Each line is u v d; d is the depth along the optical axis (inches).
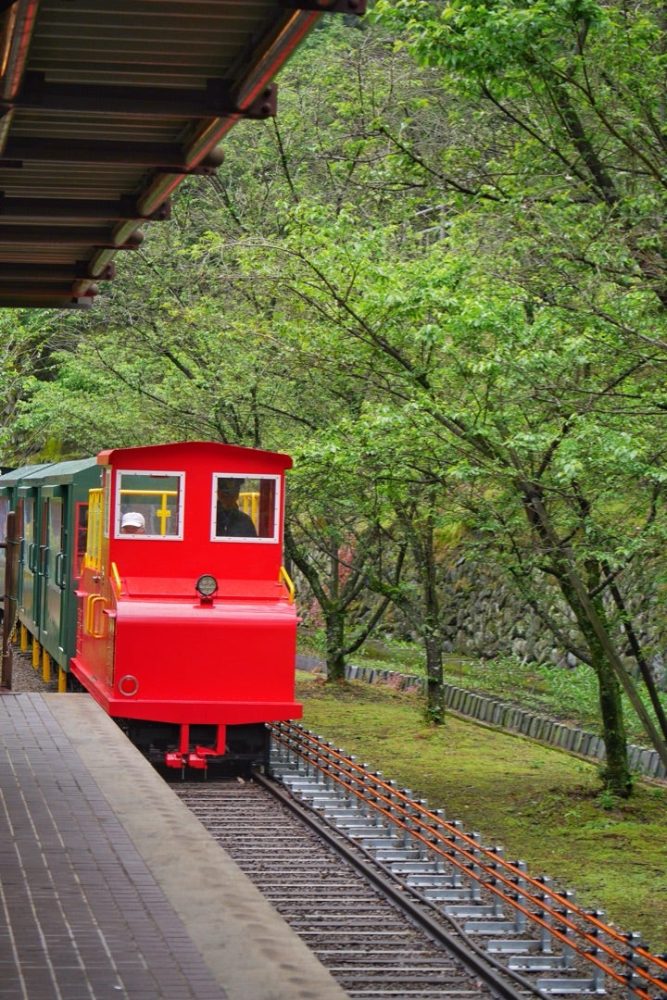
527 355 445.4
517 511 534.9
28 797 373.4
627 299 434.0
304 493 698.8
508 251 499.8
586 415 443.2
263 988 220.4
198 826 342.6
